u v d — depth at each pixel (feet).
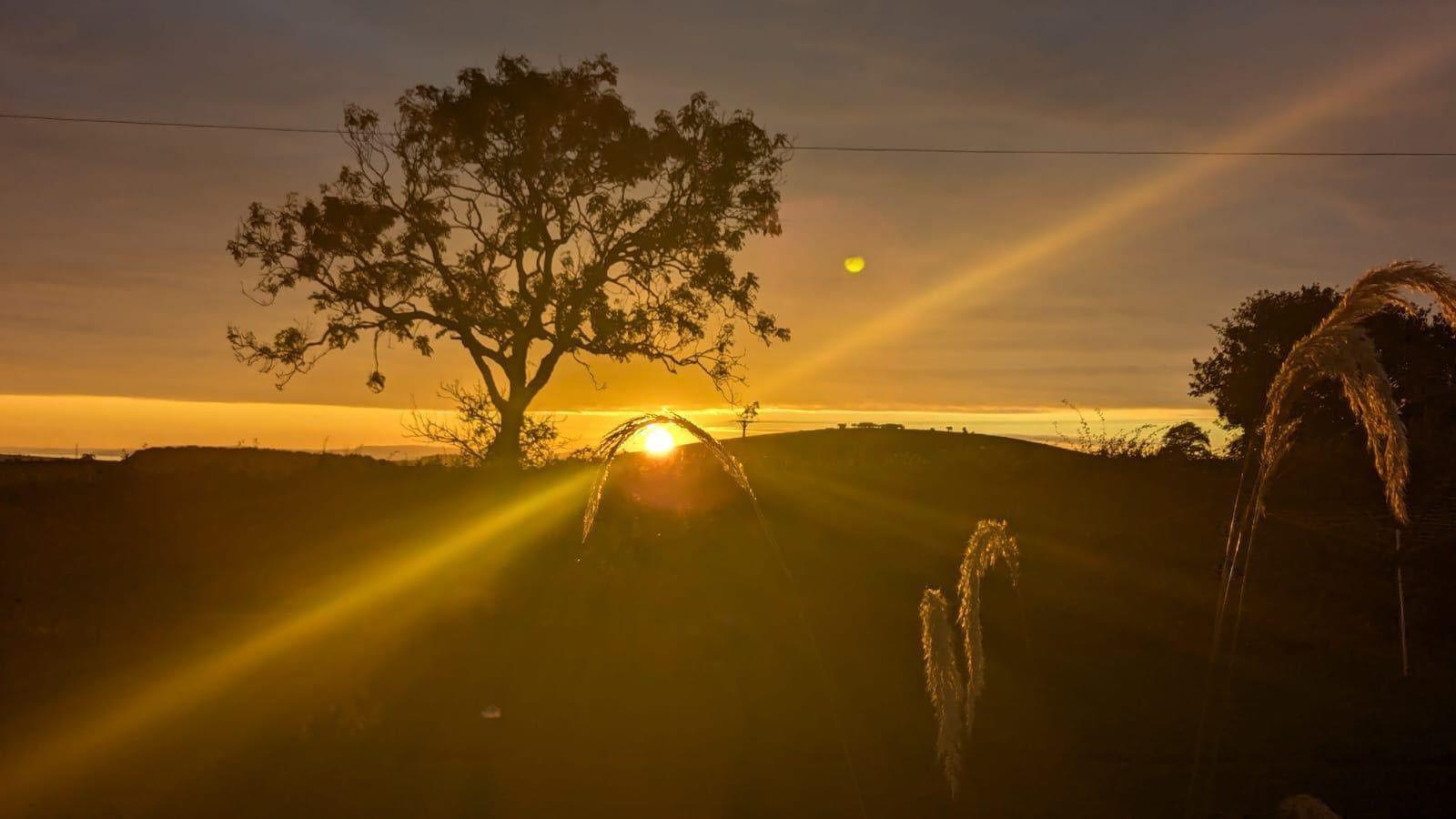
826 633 42.45
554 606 45.52
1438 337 66.64
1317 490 50.11
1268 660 38.65
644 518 60.29
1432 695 33.53
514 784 25.12
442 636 40.65
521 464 87.97
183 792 24.26
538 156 112.06
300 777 25.41
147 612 42.50
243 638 39.29
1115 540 57.77
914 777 25.84
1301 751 27.76
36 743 27.61
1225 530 56.13
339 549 55.11
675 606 46.52
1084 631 42.93
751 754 27.66
